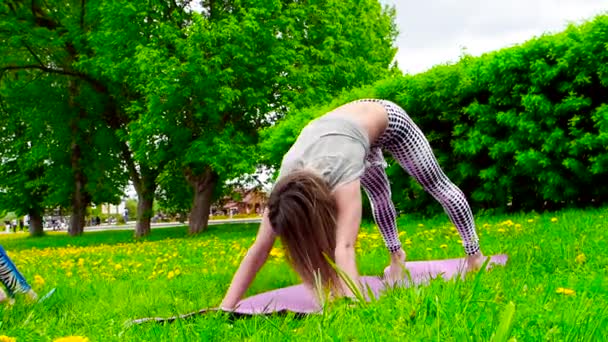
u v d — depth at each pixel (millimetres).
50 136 23219
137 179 22656
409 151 3789
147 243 14031
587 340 1888
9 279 4059
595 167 7922
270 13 17328
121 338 2535
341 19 19078
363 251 6188
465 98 9672
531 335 1979
